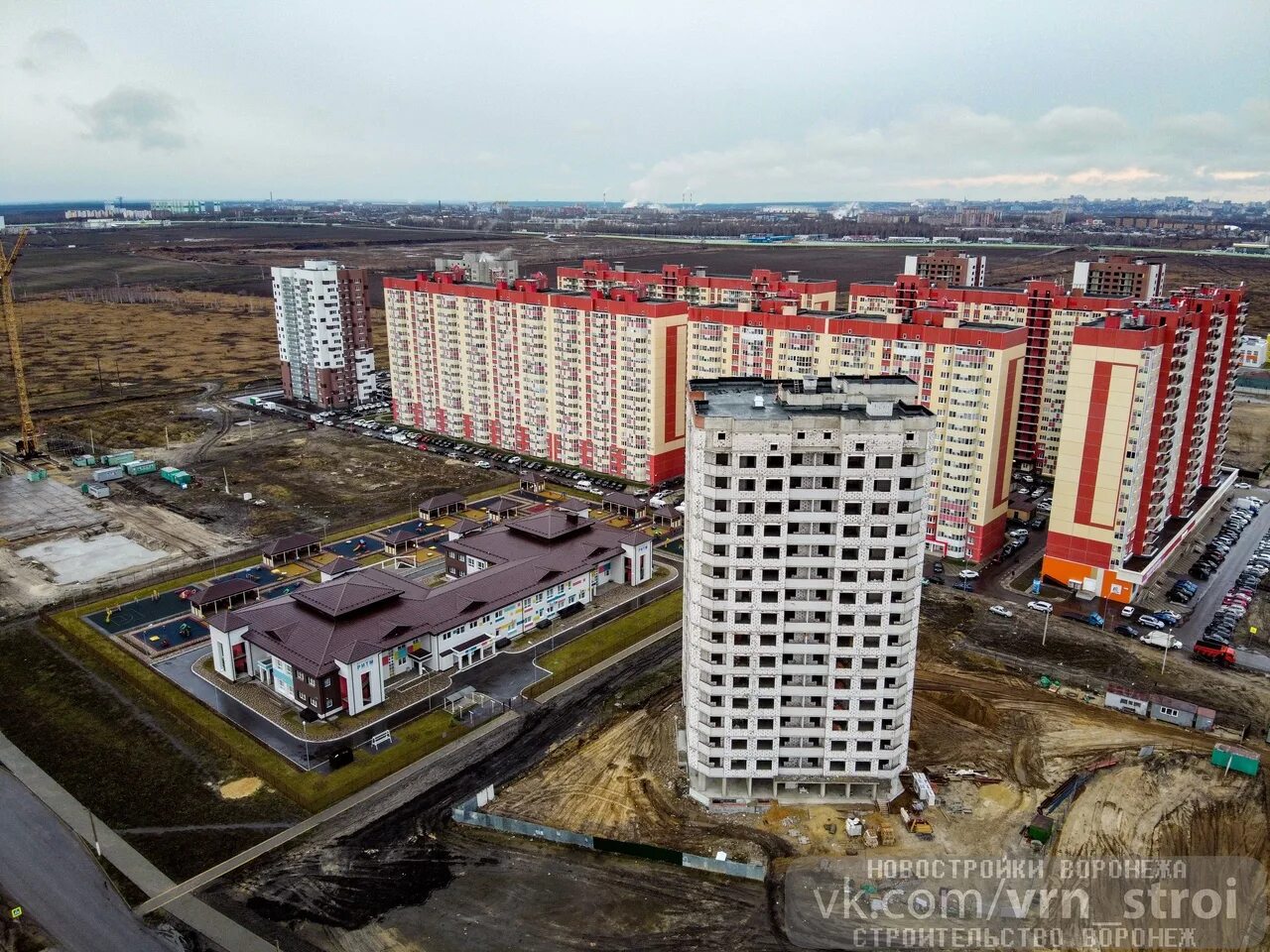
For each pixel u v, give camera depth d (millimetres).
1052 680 137375
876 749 108625
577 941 89250
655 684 137250
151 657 142125
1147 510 166250
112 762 116875
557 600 158375
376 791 111938
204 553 186750
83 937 88875
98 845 101125
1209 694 133875
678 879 97938
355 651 126875
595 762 118500
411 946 88312
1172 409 164375
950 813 108312
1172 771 115938
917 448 98562
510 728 125938
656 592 170250
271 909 92812
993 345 168125
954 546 183500
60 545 190875
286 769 114375
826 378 112000
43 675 137750
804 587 103312
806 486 100562
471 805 108562
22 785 111938
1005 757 119438
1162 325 157875
